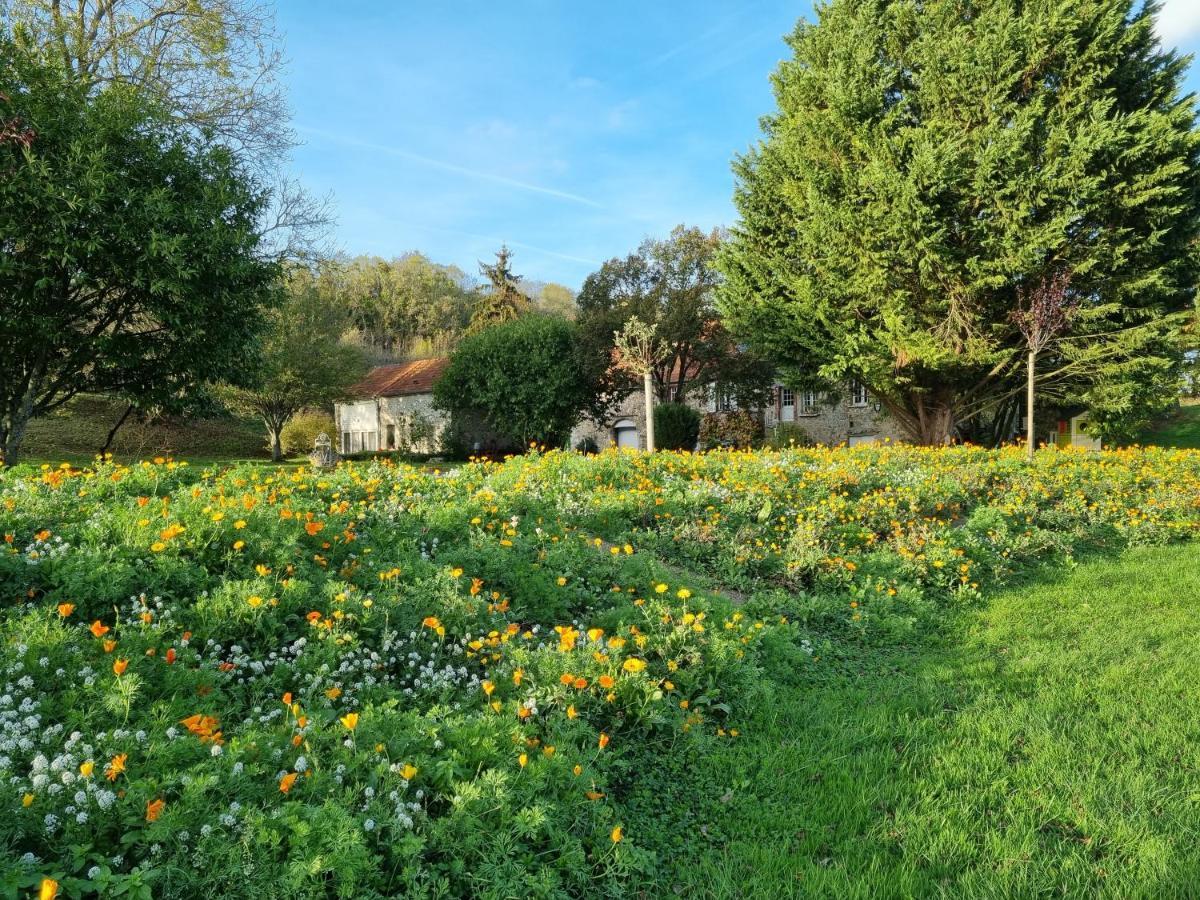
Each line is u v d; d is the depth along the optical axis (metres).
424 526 6.74
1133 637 5.98
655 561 6.84
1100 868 2.96
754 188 23.08
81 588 4.14
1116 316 20.00
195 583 4.48
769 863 3.03
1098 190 18.19
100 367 13.88
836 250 20.44
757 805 3.52
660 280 27.84
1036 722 4.31
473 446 35.97
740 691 4.64
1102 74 18.52
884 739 4.20
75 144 11.48
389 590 4.88
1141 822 3.24
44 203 11.33
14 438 13.12
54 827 2.26
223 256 13.16
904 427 23.91
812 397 32.59
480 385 33.09
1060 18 18.23
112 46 17.92
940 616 6.68
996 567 8.01
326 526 5.68
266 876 2.23
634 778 3.68
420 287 67.38
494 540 6.42
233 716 3.46
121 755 2.52
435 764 2.99
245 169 14.83
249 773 2.70
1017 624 6.43
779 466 11.70
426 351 63.00
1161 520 10.49
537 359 31.06
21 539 4.98
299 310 32.62
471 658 4.41
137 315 14.06
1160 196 18.33
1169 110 19.45
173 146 13.05
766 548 7.95
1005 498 10.73
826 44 21.83
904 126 19.83
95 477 7.55
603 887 2.81
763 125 24.16
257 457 35.59
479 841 2.68
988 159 17.81
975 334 19.97
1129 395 19.50
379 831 2.61
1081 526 9.96
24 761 2.65
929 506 10.40
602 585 6.14
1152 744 4.02
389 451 41.50
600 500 9.03
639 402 35.50
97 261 12.12
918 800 3.48
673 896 2.84
